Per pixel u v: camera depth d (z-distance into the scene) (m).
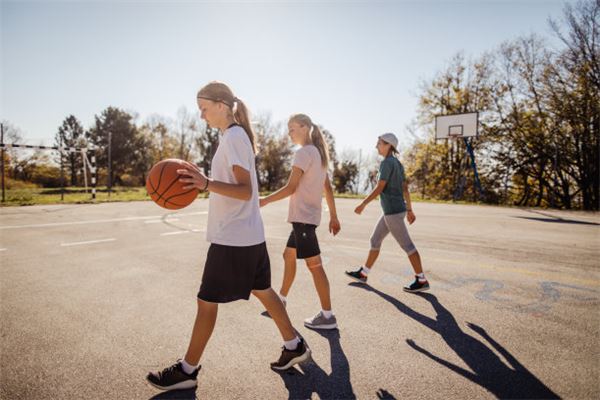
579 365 2.54
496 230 9.16
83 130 52.84
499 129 28.94
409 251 4.12
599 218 12.44
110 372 2.43
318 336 3.02
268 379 2.36
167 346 2.81
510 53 28.20
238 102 2.33
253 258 2.22
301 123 3.23
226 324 3.24
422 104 33.00
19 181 32.50
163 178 2.23
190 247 6.59
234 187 2.01
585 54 24.11
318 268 3.14
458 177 30.59
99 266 5.23
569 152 25.52
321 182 3.17
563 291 4.22
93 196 18.06
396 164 4.13
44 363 2.54
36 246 6.59
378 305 3.75
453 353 2.72
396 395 2.19
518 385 2.29
